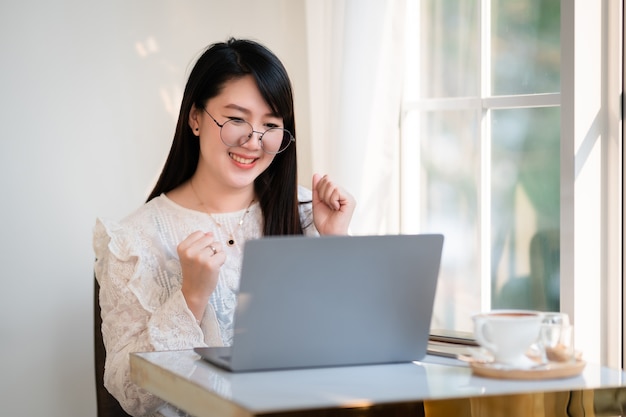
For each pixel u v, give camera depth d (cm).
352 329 152
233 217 229
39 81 282
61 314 286
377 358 156
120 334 200
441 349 171
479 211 271
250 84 215
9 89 279
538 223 258
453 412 159
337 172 283
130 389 192
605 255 238
